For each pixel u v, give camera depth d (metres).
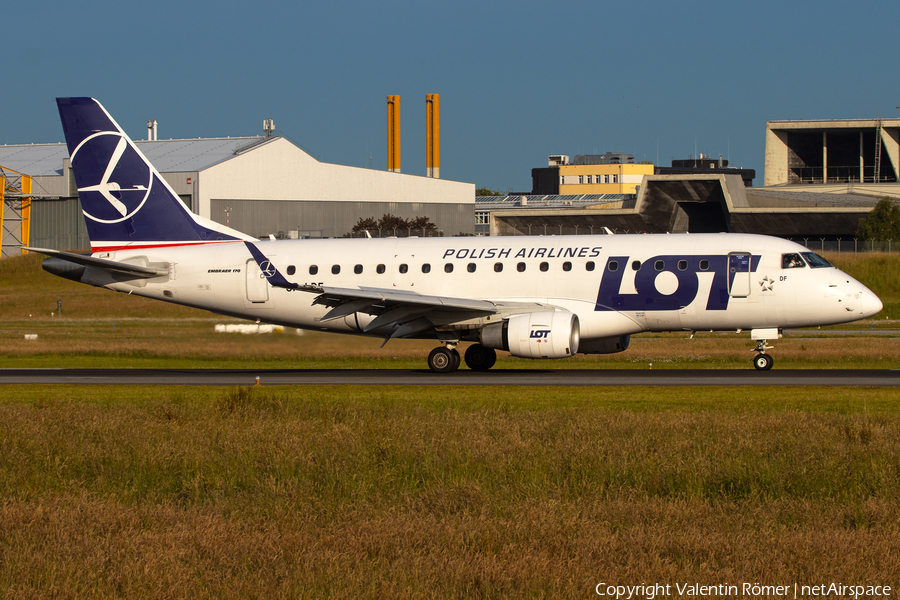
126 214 140.12
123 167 140.00
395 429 72.81
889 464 60.12
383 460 65.12
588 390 102.62
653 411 84.06
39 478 62.12
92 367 149.25
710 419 74.75
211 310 138.62
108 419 80.00
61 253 129.75
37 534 49.41
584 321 122.06
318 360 156.38
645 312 121.25
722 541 46.22
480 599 40.50
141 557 45.22
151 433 74.62
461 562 43.22
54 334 191.88
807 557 44.09
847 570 42.62
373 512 53.34
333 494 57.56
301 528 50.38
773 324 119.81
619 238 125.62
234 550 46.38
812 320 118.44
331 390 106.88
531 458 63.34
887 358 142.12
